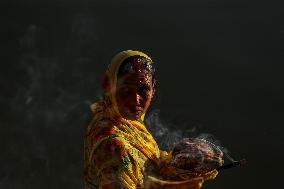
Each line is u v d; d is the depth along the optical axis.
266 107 12.59
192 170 2.14
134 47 15.70
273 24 15.55
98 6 17.94
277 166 10.97
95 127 2.14
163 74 14.32
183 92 13.52
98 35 16.50
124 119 2.17
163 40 15.78
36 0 18.47
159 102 13.12
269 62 14.03
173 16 16.88
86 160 2.18
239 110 12.62
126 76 2.13
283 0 16.78
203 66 14.43
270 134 11.76
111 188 1.99
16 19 17.66
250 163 11.11
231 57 14.56
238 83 13.54
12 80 15.30
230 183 10.69
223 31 15.75
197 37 15.70
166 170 2.15
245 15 16.25
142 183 2.10
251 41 15.02
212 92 13.40
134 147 2.13
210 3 17.28
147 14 17.19
